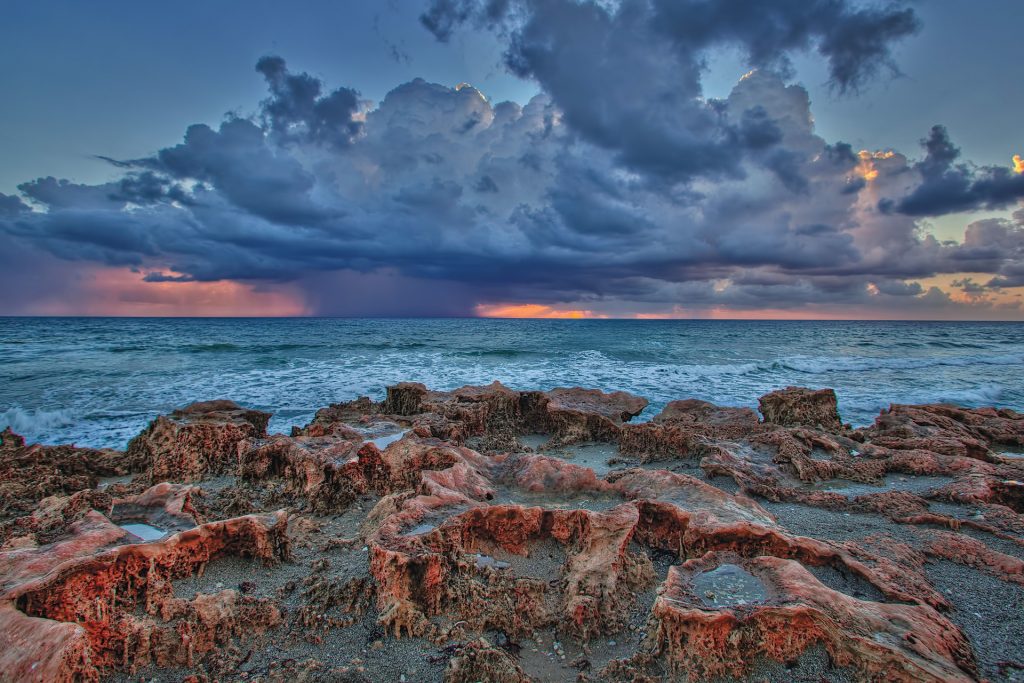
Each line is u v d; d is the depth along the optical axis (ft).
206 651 11.79
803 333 234.17
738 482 23.27
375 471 22.38
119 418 48.14
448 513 15.79
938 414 38.40
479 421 35.50
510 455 21.97
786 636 10.56
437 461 22.43
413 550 13.43
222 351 115.14
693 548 14.79
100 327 229.45
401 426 29.86
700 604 11.18
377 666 11.64
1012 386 75.00
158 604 12.23
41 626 10.18
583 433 35.09
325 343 139.74
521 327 287.48
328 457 22.72
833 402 37.93
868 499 20.83
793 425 37.09
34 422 45.73
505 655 11.62
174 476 26.16
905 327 368.27
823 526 18.69
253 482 23.80
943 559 15.90
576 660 12.08
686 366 92.32
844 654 10.15
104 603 11.60
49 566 11.64
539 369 85.35
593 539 14.61
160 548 13.01
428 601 13.08
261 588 14.08
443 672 11.39
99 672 10.85
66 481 25.40
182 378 72.64
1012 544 17.33
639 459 29.94
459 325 318.04
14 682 9.30
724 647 10.55
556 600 13.55
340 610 13.26
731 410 37.42
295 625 12.82
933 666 9.39
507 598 13.41
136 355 104.06
